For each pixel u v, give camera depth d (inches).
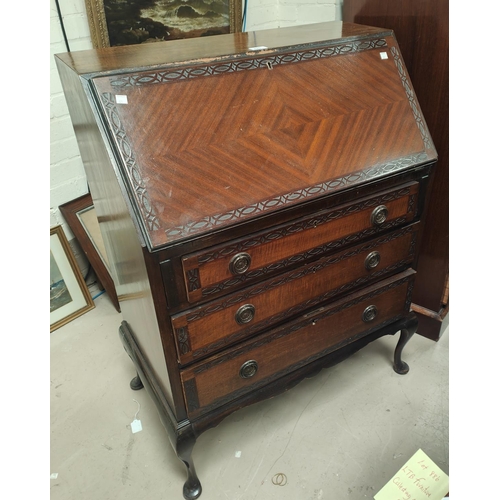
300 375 48.4
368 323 51.7
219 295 38.0
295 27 52.4
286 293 42.1
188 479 46.7
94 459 51.6
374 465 49.4
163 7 65.7
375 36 44.6
